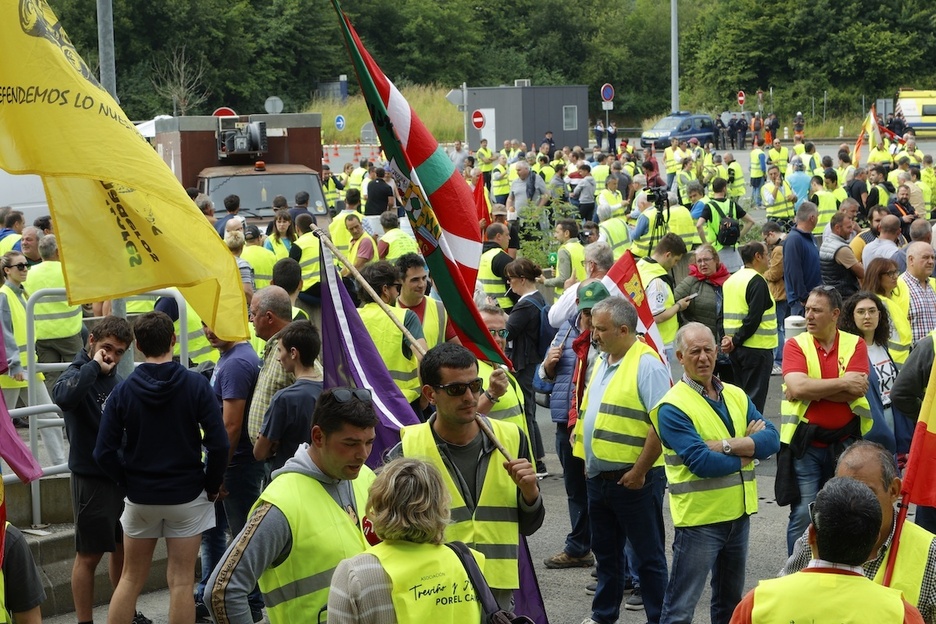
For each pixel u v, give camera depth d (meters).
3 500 5.34
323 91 77.88
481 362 8.79
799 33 83.00
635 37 97.81
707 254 13.26
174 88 62.59
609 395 7.71
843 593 4.30
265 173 23.27
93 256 6.49
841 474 5.35
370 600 4.53
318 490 5.28
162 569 9.33
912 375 8.10
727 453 7.08
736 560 7.34
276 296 8.41
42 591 5.49
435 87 81.94
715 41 85.69
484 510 5.78
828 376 8.12
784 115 81.44
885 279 10.62
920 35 82.19
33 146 6.24
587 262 11.88
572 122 55.88
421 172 7.46
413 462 4.70
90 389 7.89
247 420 8.40
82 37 62.12
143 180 6.30
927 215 29.70
